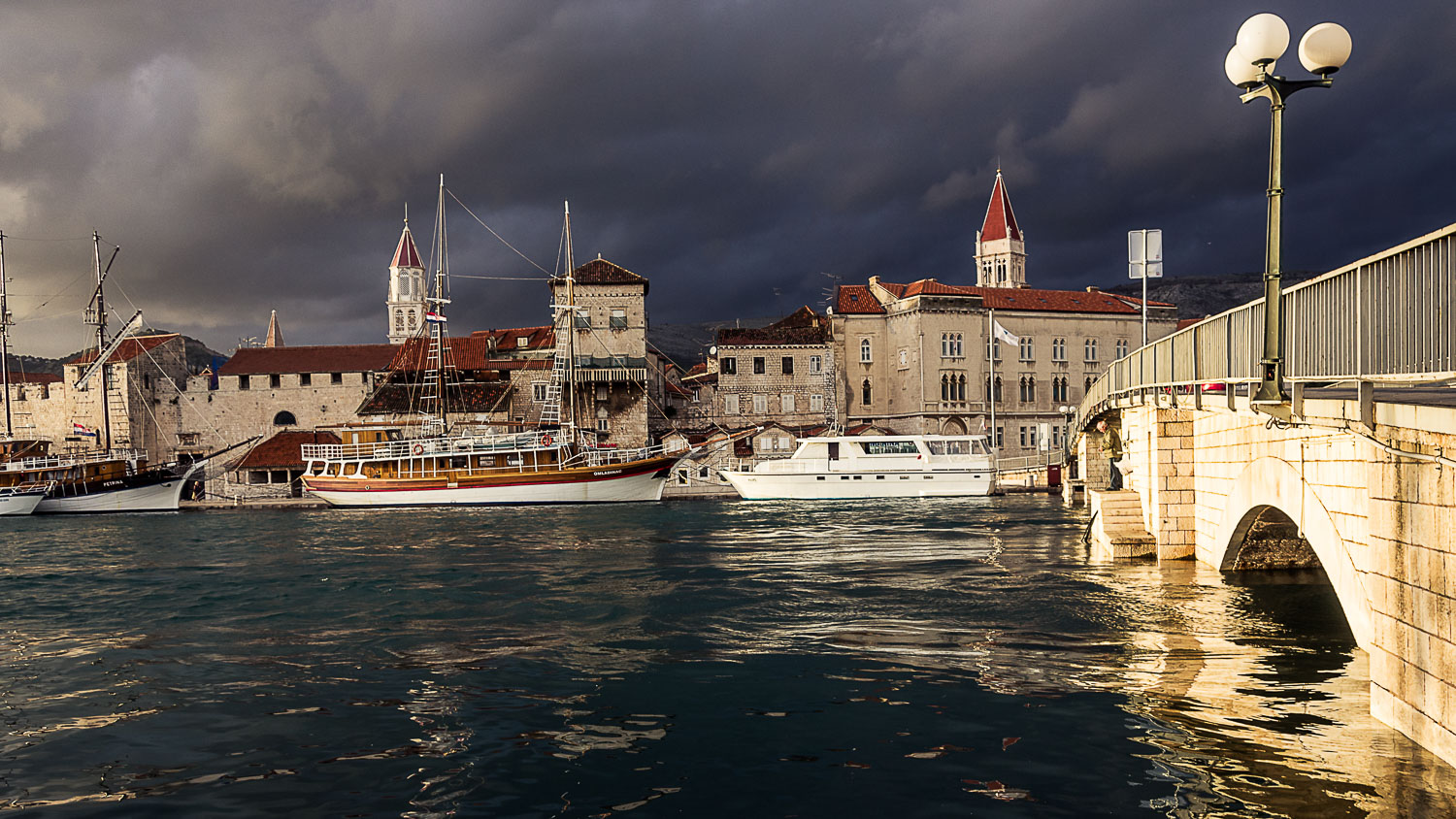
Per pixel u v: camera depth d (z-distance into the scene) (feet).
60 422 309.42
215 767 40.27
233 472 275.18
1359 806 31.30
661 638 64.34
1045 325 316.81
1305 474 53.26
